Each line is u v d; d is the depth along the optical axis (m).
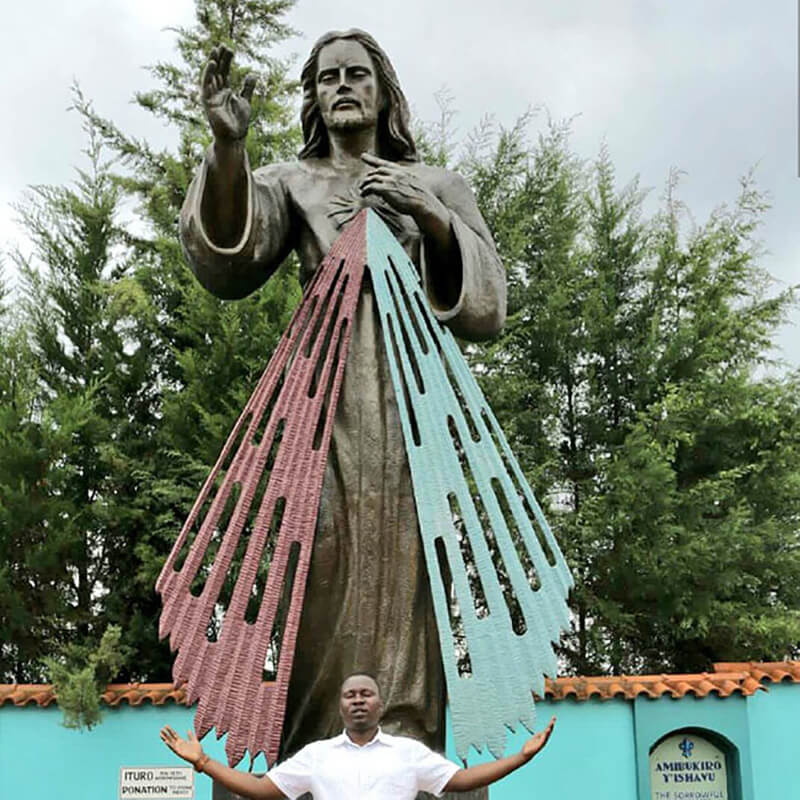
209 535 5.23
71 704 12.94
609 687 13.55
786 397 20.16
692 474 20.48
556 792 13.20
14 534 17.56
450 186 6.07
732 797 13.58
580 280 21.08
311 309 5.65
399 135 6.26
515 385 18.98
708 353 20.12
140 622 17.48
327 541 5.23
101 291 19.41
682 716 13.49
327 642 5.16
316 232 5.93
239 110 5.50
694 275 20.94
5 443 17.48
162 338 19.55
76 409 17.61
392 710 5.04
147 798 13.16
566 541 18.38
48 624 17.67
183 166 21.81
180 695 13.28
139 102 22.72
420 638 5.18
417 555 5.25
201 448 17.41
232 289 5.86
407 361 5.42
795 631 18.00
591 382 20.31
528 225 20.92
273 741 4.82
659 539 18.42
